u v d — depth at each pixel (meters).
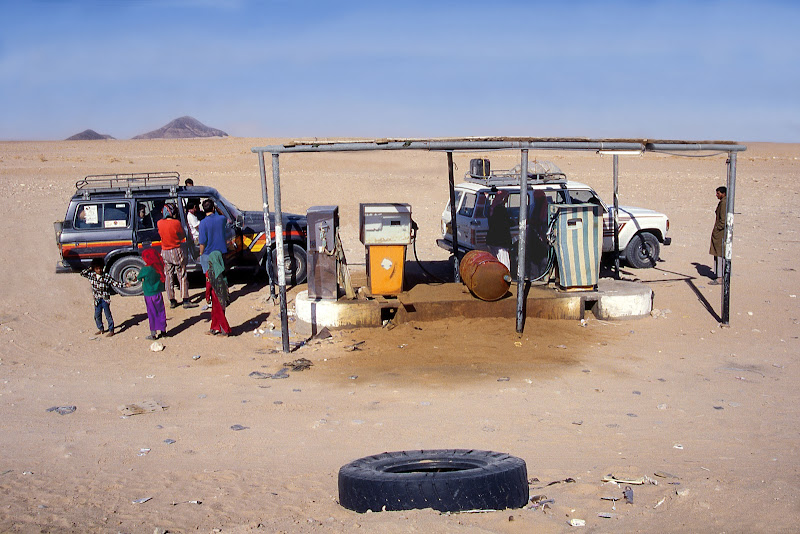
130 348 11.25
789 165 45.56
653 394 8.75
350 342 11.11
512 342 10.94
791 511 5.05
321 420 7.95
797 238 19.86
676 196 29.61
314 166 43.59
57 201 25.77
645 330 11.63
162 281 11.71
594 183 34.44
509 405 8.37
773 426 7.59
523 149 10.54
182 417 8.20
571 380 9.32
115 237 13.98
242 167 42.66
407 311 11.55
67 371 10.16
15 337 11.65
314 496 5.76
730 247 11.70
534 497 5.48
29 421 8.10
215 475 6.41
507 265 13.28
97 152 65.56
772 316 12.37
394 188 31.59
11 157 53.00
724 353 10.50
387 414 8.12
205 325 12.40
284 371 9.89
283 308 10.70
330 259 11.66
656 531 4.70
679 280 14.88
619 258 16.16
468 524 4.79
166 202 14.22
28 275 15.29
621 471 6.20
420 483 5.12
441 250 18.97
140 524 5.20
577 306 12.02
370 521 4.78
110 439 7.49
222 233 12.81
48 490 6.05
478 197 13.77
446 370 9.79
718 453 6.79
